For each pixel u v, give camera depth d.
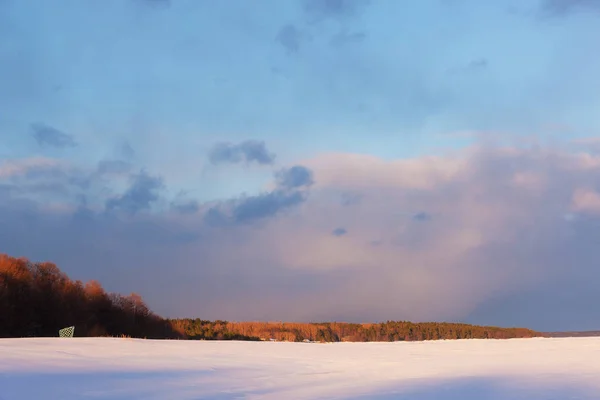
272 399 13.64
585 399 13.18
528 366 22.11
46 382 14.83
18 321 54.88
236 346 33.75
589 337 54.22
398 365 23.42
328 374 19.64
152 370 19.03
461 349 35.50
